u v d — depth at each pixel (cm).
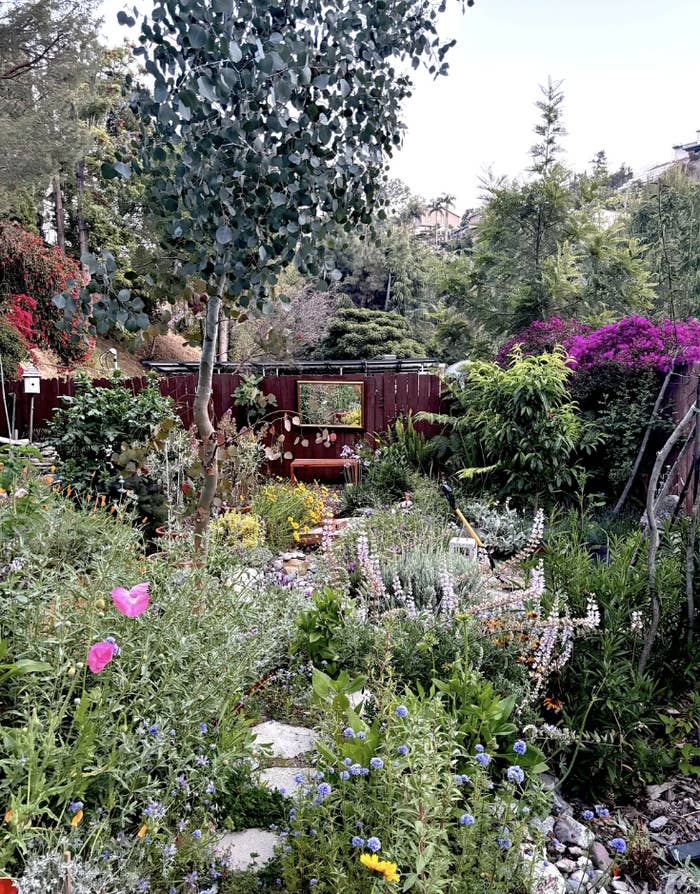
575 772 243
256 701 263
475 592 336
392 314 2194
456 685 224
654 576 276
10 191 1197
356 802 162
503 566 394
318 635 284
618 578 303
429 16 273
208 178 232
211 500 327
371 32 254
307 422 904
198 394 318
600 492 658
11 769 144
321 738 217
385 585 364
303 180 254
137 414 600
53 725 146
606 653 254
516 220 1041
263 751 214
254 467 563
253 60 222
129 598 168
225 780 189
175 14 215
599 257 1003
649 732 264
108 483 530
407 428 867
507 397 648
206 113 221
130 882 139
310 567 469
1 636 181
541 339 801
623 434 627
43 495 297
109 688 176
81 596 196
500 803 173
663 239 847
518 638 272
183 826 165
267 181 240
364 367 1233
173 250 285
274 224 249
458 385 859
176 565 251
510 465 648
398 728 176
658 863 207
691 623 288
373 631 279
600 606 295
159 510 457
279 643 289
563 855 207
